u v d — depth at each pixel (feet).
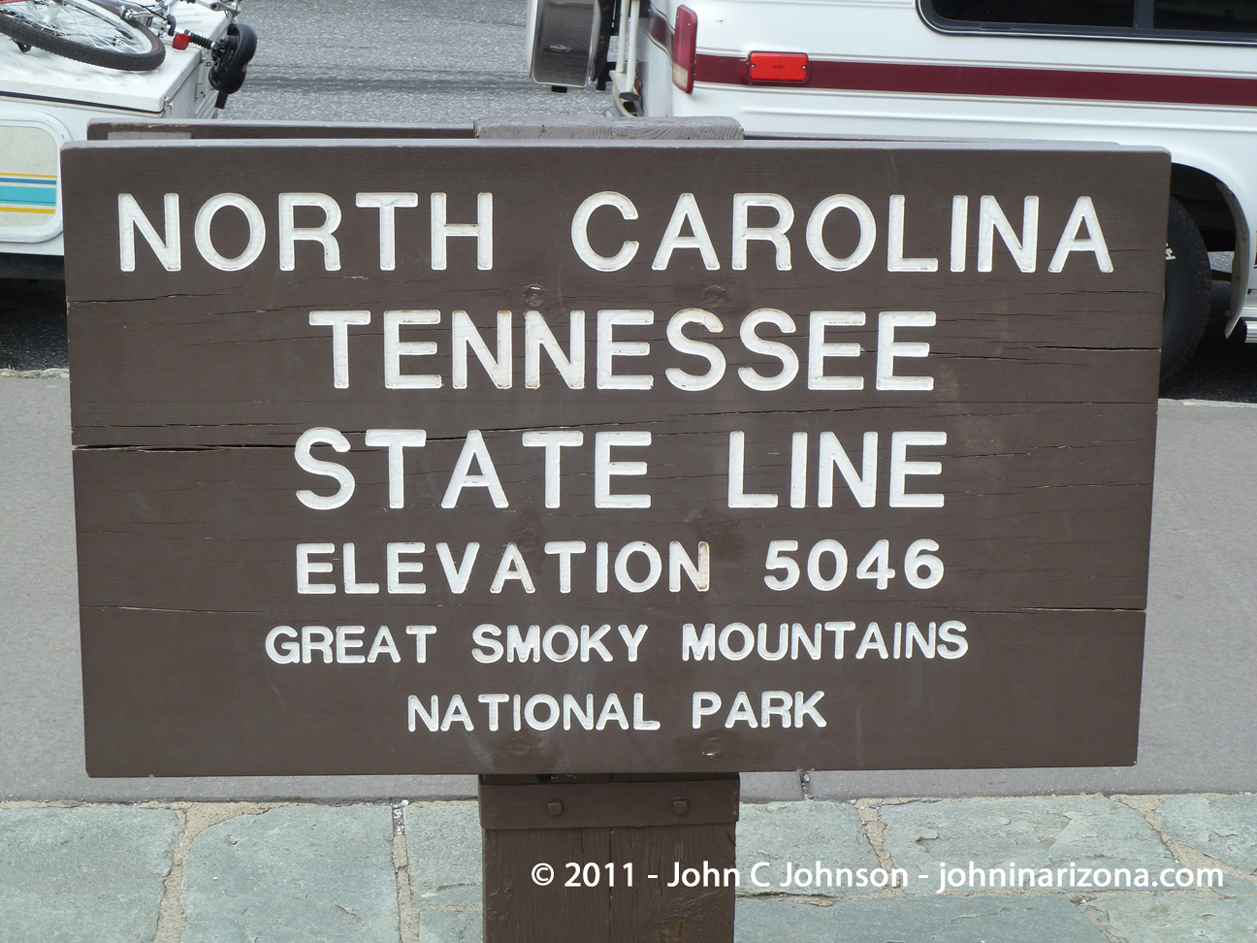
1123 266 5.24
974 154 5.14
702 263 5.19
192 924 8.77
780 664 5.49
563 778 6.17
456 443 5.27
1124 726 5.57
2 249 18.26
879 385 5.30
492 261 5.15
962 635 5.49
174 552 5.28
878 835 9.97
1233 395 20.65
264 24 47.11
